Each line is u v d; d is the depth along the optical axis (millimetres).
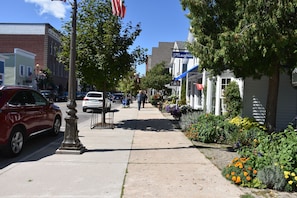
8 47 57219
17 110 8195
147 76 43938
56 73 63500
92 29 13117
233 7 8609
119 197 4922
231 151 8680
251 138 8852
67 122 8188
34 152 8484
